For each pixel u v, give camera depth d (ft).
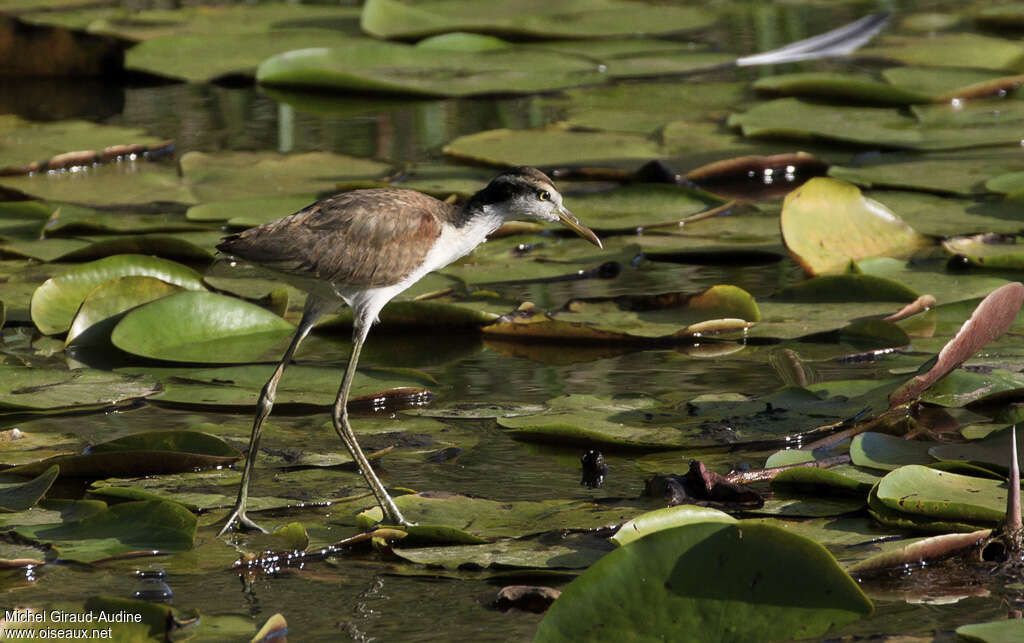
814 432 30.45
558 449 30.68
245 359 36.50
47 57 75.51
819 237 43.24
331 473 28.94
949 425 30.60
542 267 43.70
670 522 24.04
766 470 27.63
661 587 21.67
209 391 33.63
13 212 49.62
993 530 24.61
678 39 79.92
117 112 66.95
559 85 67.51
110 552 24.54
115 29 80.38
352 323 40.09
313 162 56.18
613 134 60.39
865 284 39.73
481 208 31.89
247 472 26.81
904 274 41.45
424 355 38.01
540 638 20.97
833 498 27.27
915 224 45.65
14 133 60.75
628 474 28.94
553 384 34.91
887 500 25.26
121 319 36.91
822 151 57.21
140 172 55.36
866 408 31.04
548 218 32.58
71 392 32.86
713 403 32.32
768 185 54.39
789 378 34.30
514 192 31.99
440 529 25.14
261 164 55.83
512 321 38.91
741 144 58.59
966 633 20.79
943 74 67.26
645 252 45.57
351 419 32.35
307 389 33.83
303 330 29.17
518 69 72.08
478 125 63.77
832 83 64.23
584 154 56.80
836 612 21.42
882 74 68.64
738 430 30.48
